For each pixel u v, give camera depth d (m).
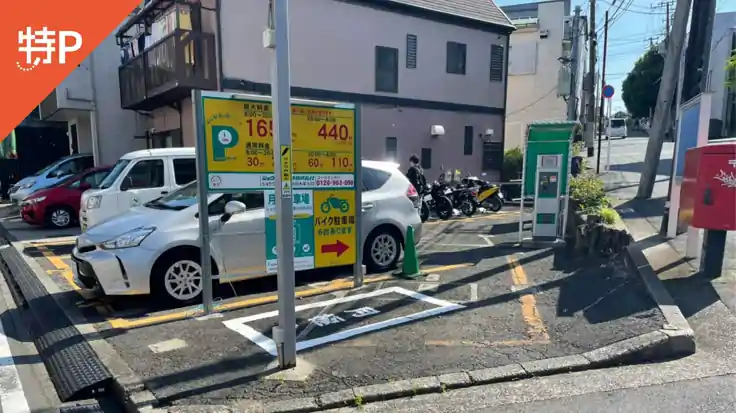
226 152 4.96
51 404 3.49
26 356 4.34
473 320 4.75
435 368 3.78
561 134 8.09
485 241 8.79
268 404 3.30
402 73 15.57
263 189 5.18
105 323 4.84
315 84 13.68
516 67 25.77
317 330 4.57
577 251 7.43
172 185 8.17
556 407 3.28
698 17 9.27
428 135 16.47
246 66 12.32
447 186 12.19
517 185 16.17
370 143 15.05
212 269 5.51
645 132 41.38
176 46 11.50
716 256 5.50
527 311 4.95
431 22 16.17
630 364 3.91
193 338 4.41
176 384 3.56
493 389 3.54
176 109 13.93
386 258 6.91
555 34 25.12
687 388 3.48
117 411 3.41
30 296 5.81
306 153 5.31
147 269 5.11
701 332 4.36
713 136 19.52
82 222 8.15
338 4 13.94
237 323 4.78
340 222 5.64
